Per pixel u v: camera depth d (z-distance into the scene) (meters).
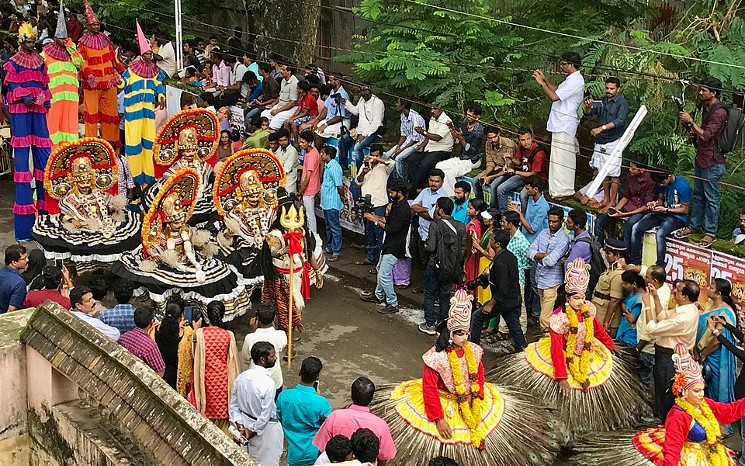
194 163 12.84
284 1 17.42
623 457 7.86
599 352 9.06
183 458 4.76
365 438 6.12
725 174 12.29
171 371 8.45
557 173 11.73
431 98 14.88
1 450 6.23
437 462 6.12
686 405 7.29
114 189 13.16
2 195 15.91
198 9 21.09
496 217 10.90
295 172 13.62
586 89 12.86
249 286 11.23
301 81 14.86
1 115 16.16
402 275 12.52
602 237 11.02
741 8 13.83
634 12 14.90
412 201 13.08
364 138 13.87
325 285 12.78
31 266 10.31
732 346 8.50
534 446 8.14
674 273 10.38
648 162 12.51
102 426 5.66
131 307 8.91
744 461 8.38
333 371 10.30
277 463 7.50
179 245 10.99
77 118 13.68
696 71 12.83
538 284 10.66
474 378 7.90
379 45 15.57
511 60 14.97
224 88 17.31
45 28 19.16
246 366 9.62
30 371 6.14
